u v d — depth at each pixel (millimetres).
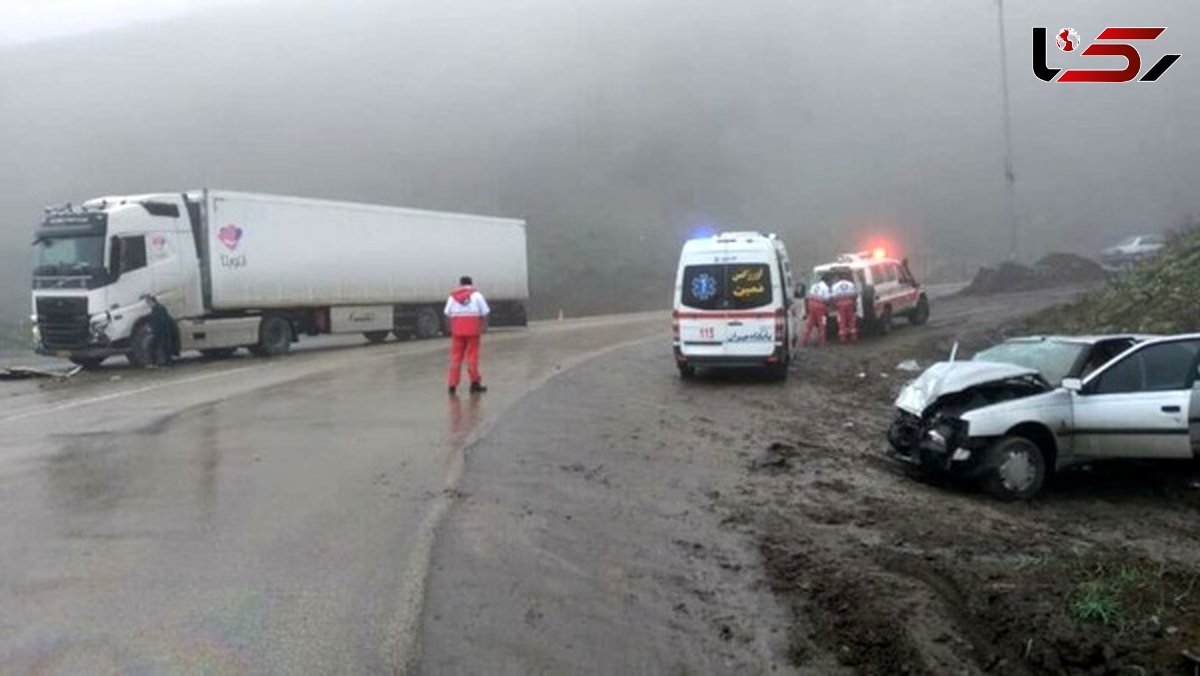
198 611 5340
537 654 4902
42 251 20609
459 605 5477
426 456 9516
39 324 20516
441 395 14219
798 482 8906
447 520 7145
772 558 6539
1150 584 6051
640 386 15602
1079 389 9188
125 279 20359
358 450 9914
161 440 10836
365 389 15250
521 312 32531
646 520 7387
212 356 23781
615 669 4789
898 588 5934
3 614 5328
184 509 7598
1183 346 9141
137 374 19531
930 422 9359
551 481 8500
